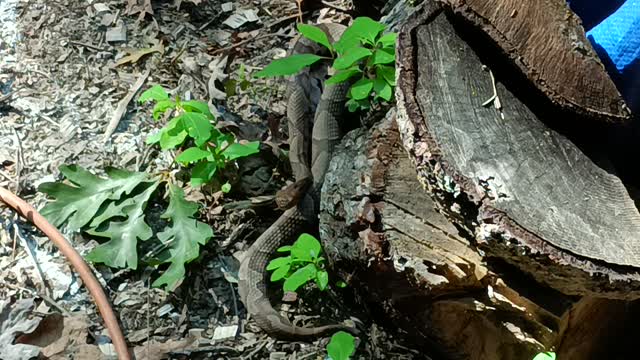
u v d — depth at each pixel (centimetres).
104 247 139
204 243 140
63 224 142
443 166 113
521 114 116
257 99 157
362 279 134
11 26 159
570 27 116
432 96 116
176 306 139
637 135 119
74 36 159
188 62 158
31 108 152
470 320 130
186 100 154
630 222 113
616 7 129
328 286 141
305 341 137
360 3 164
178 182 147
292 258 137
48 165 147
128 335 136
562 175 114
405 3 144
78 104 153
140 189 144
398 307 133
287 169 151
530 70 115
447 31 119
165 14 163
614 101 116
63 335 135
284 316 139
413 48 118
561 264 112
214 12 165
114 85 155
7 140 149
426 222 126
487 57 118
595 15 130
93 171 147
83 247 141
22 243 141
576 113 116
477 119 116
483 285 124
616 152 120
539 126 116
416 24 119
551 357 125
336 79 141
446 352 135
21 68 155
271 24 165
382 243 127
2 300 137
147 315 138
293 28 165
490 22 115
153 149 150
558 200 113
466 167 113
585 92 115
